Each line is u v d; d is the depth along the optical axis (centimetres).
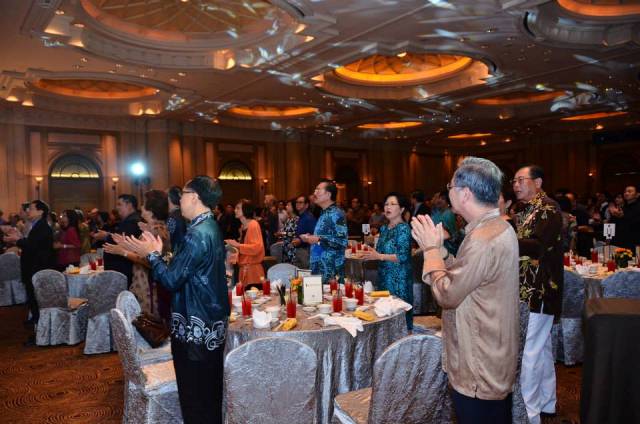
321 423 273
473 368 162
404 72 1189
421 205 695
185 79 1002
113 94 1227
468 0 648
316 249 404
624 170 1741
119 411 367
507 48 845
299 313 321
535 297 292
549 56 889
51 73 933
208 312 232
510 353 163
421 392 204
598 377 133
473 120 1498
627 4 745
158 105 1297
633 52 863
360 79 1175
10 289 781
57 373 450
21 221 998
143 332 329
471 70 1090
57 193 1305
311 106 1285
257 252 505
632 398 131
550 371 327
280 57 859
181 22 829
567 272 431
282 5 659
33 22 693
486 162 172
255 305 337
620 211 768
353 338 285
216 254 236
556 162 1873
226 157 1572
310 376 209
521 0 638
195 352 230
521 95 1360
